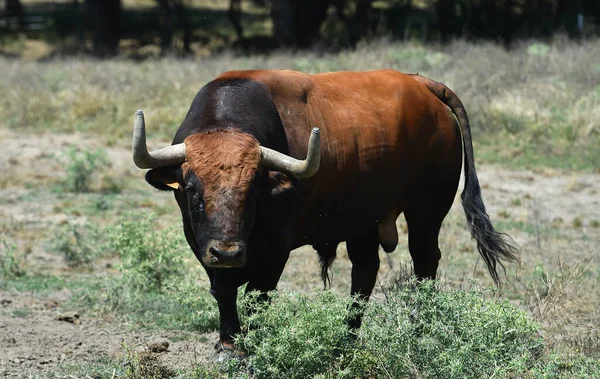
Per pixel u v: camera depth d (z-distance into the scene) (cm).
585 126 6900
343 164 2664
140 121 2248
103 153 5966
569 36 11619
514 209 5303
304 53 12219
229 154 2250
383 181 2795
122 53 14538
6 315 3216
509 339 2316
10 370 2620
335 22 14138
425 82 3033
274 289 2533
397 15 13888
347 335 2352
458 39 12244
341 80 2819
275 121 2502
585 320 3009
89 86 8594
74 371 2575
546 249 4300
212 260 2186
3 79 9131
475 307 2302
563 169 6316
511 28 13125
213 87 2508
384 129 2795
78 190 5625
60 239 4106
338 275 3834
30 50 16088
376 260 2980
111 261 4178
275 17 14225
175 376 2441
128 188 5719
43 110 7862
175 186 2356
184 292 3162
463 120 3020
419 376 2208
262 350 2181
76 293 3534
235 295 2431
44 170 6166
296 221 2545
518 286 3628
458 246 4309
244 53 13438
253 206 2272
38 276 3834
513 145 6794
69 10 19875
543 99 7606
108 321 3200
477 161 6475
